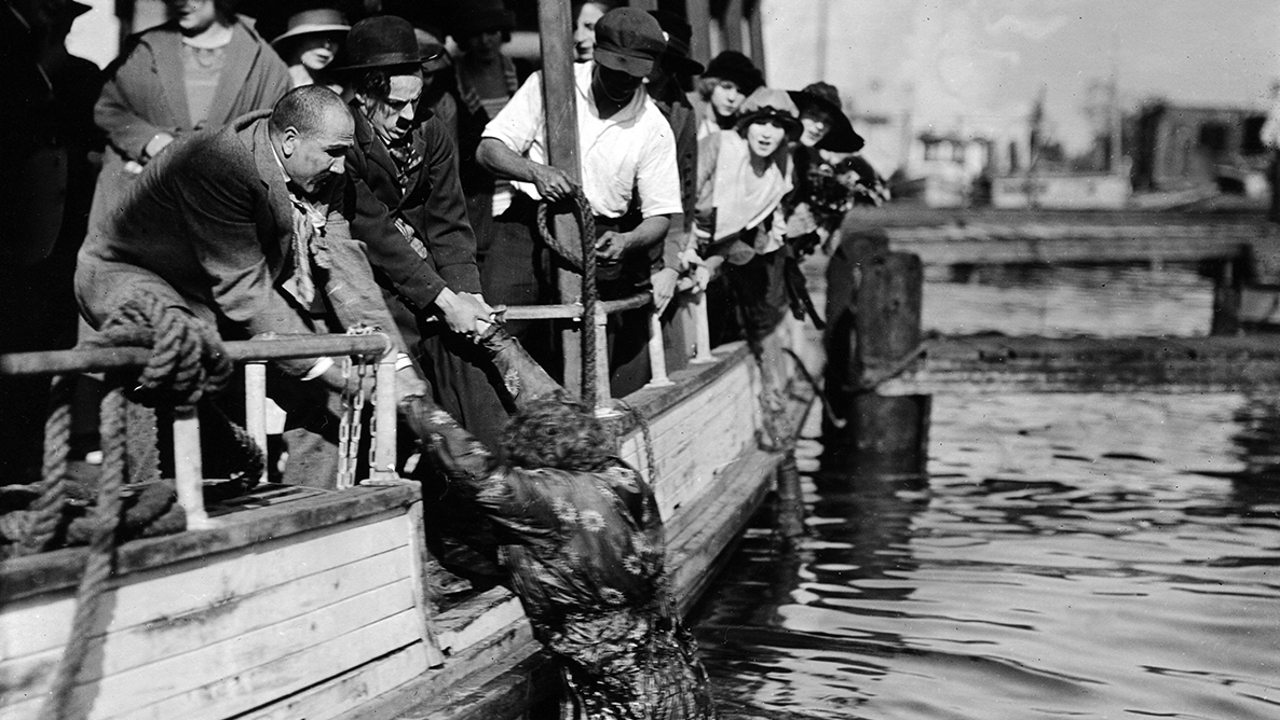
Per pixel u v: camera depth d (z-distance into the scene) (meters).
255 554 3.57
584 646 4.41
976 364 12.09
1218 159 46.00
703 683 4.61
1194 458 11.33
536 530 4.28
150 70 5.53
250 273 4.20
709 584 7.23
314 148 4.17
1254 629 6.68
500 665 4.50
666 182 6.47
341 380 4.39
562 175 5.65
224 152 3.99
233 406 4.82
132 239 4.12
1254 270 19.31
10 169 5.51
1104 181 42.19
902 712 5.50
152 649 3.30
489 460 4.23
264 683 3.59
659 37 6.13
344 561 3.89
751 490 7.80
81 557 3.11
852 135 9.62
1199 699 5.70
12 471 5.27
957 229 26.34
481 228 6.44
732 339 9.53
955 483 10.37
